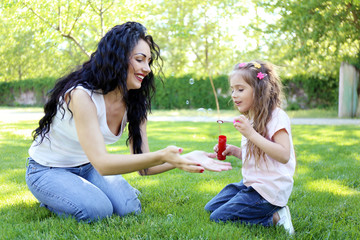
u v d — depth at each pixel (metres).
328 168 3.63
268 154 1.92
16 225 2.02
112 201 2.24
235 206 2.08
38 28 8.87
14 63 23.25
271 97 2.04
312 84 13.89
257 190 2.01
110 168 1.73
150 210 2.30
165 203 2.47
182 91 16.55
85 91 1.86
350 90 11.23
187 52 20.81
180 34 10.24
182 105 16.61
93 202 2.08
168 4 19.09
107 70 1.87
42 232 1.96
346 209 2.35
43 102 21.62
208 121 10.28
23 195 2.71
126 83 1.94
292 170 2.06
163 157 1.67
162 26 18.73
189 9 19.09
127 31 1.88
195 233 1.85
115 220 2.07
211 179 3.20
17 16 8.77
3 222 2.09
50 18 8.73
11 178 3.27
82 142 1.82
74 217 2.08
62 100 1.92
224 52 20.19
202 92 16.17
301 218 2.17
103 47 1.87
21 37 21.33
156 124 9.24
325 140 5.84
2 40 21.39
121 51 1.86
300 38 10.74
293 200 2.58
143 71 1.93
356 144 5.32
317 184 2.99
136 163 1.70
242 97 2.08
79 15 8.52
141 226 1.94
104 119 1.97
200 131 7.41
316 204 2.46
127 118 2.25
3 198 2.64
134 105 2.21
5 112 15.54
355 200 2.54
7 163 3.99
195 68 20.94
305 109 14.13
